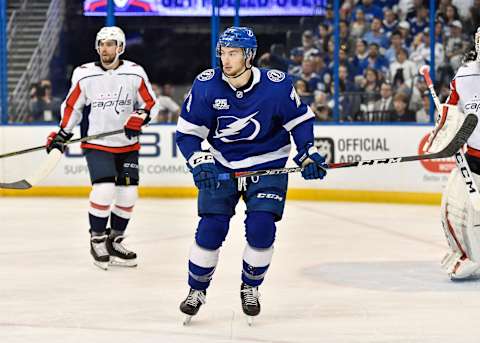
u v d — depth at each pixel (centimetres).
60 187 1614
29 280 800
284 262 905
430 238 1084
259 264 615
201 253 612
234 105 598
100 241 862
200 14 1903
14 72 1848
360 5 1689
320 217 1298
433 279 812
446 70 1639
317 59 1708
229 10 1806
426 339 583
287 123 612
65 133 852
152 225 1198
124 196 868
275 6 1748
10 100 1783
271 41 1750
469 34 1644
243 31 589
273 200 611
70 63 1880
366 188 1525
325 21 1725
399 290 758
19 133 1605
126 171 869
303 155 602
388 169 1511
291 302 704
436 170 1470
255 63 1761
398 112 1641
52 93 1877
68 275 827
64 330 607
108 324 624
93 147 862
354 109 1664
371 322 633
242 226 1190
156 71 1934
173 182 1606
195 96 604
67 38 1877
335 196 1541
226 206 613
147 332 600
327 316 652
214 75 605
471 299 720
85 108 876
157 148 1606
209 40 1919
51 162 795
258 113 600
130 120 842
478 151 781
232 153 618
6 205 1458
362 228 1175
